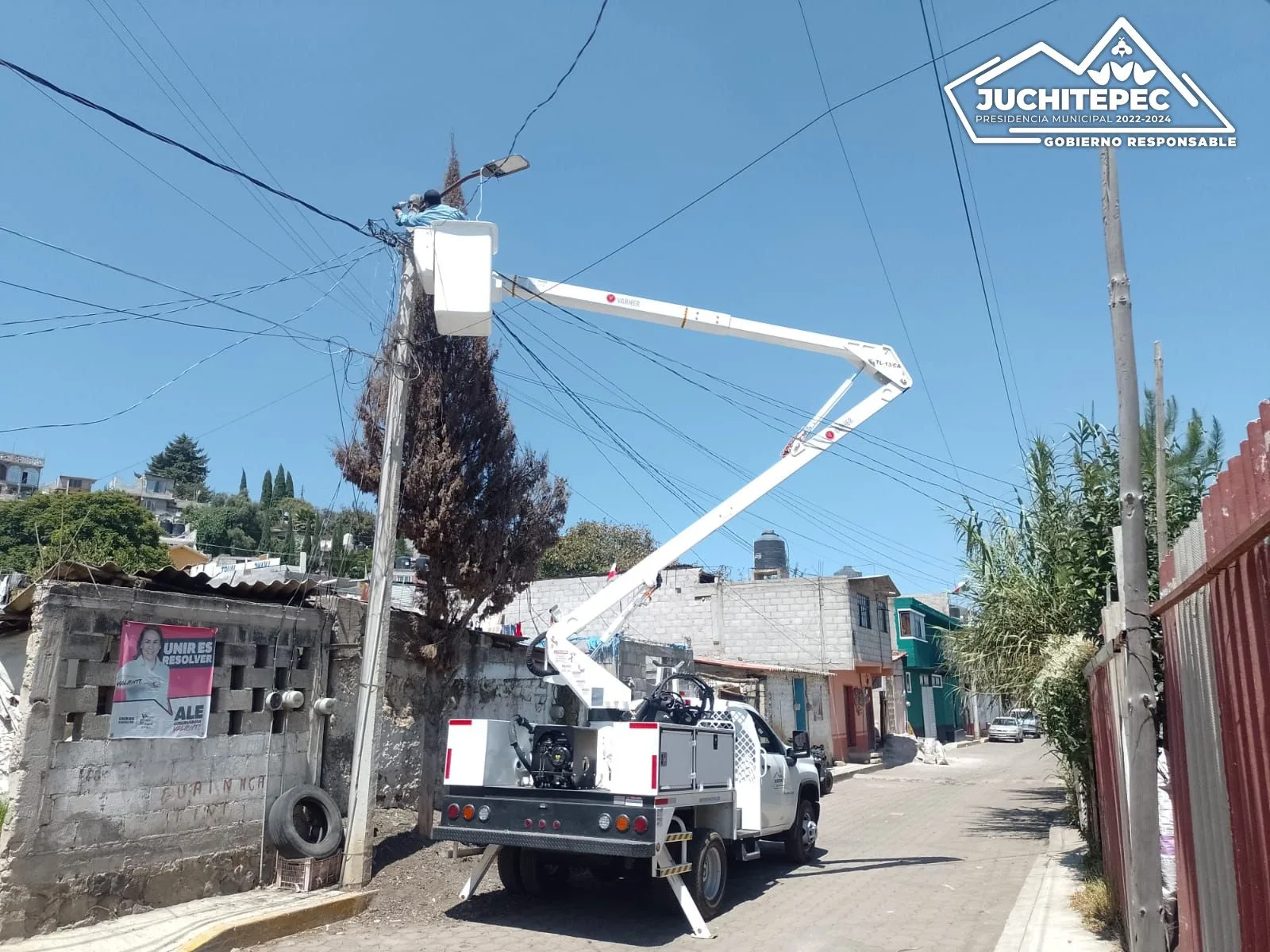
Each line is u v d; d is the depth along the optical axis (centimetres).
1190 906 548
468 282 893
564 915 891
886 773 2900
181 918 778
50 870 729
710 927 866
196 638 880
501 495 1180
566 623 998
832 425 1091
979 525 1512
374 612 955
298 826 953
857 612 3438
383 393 1138
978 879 1109
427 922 848
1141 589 556
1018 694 1491
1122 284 575
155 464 10719
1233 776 422
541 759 909
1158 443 667
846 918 905
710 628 3431
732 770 988
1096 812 1048
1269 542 357
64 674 754
